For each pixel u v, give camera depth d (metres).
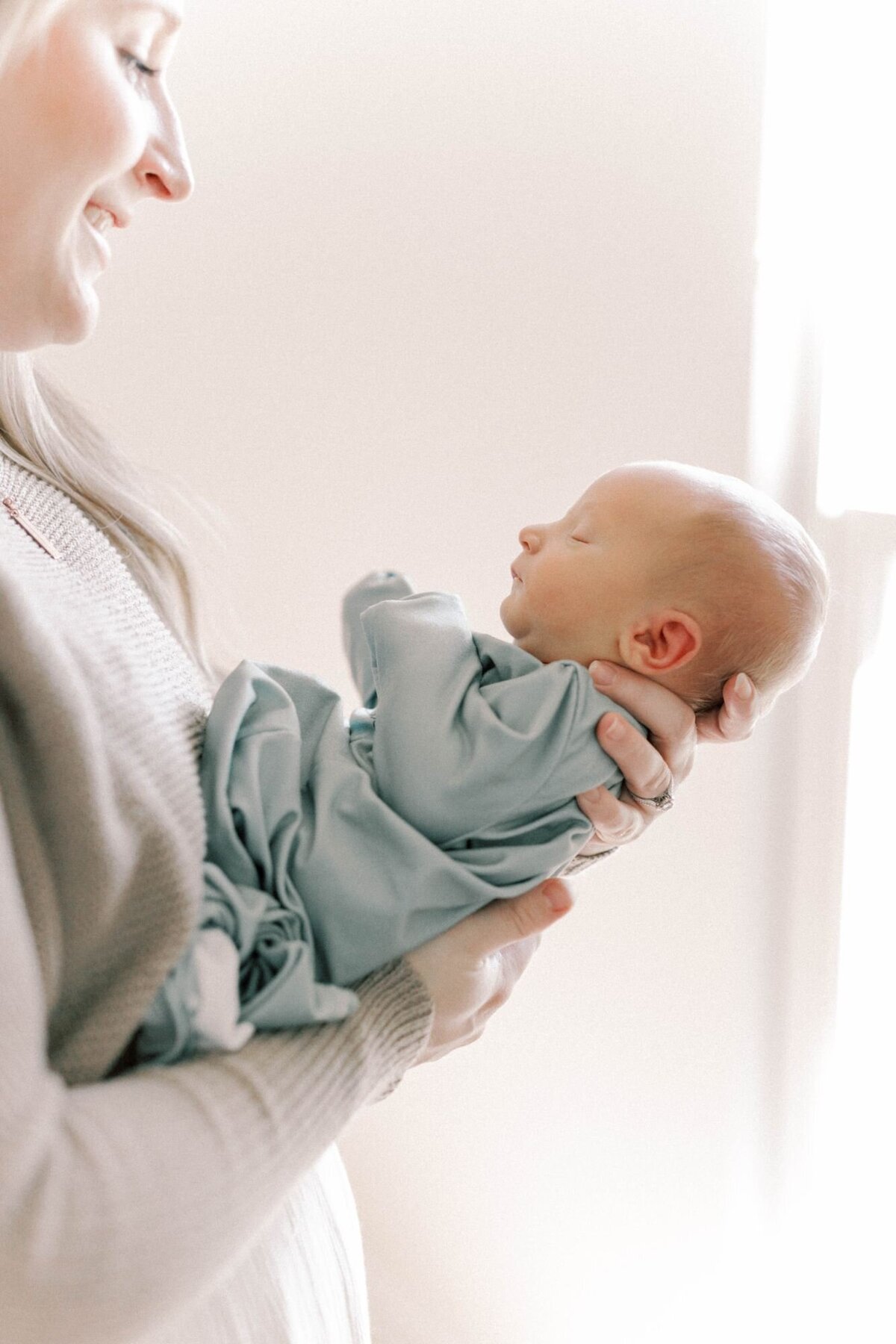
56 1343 0.51
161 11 0.75
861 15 1.68
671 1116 1.99
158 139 0.79
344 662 2.28
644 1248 2.04
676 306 1.89
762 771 1.88
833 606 1.78
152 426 2.41
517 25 1.99
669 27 1.86
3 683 0.60
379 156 2.14
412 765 0.89
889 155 1.67
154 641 0.84
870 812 1.76
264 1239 0.79
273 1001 0.69
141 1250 0.53
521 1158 2.17
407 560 2.21
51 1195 0.51
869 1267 1.76
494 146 2.03
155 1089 0.60
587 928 2.05
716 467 1.87
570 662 0.95
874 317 1.71
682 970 1.96
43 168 0.69
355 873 0.82
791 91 1.78
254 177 2.26
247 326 2.30
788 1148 1.89
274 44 2.21
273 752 0.84
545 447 2.04
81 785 0.61
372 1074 0.71
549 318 2.01
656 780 0.94
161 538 1.07
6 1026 0.52
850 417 1.75
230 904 0.75
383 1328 2.33
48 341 0.78
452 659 0.94
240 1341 0.74
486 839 0.89
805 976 1.85
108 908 0.64
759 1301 1.91
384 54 2.11
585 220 1.96
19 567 0.70
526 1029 2.13
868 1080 1.77
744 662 0.98
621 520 1.00
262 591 2.35
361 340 2.20
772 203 1.80
